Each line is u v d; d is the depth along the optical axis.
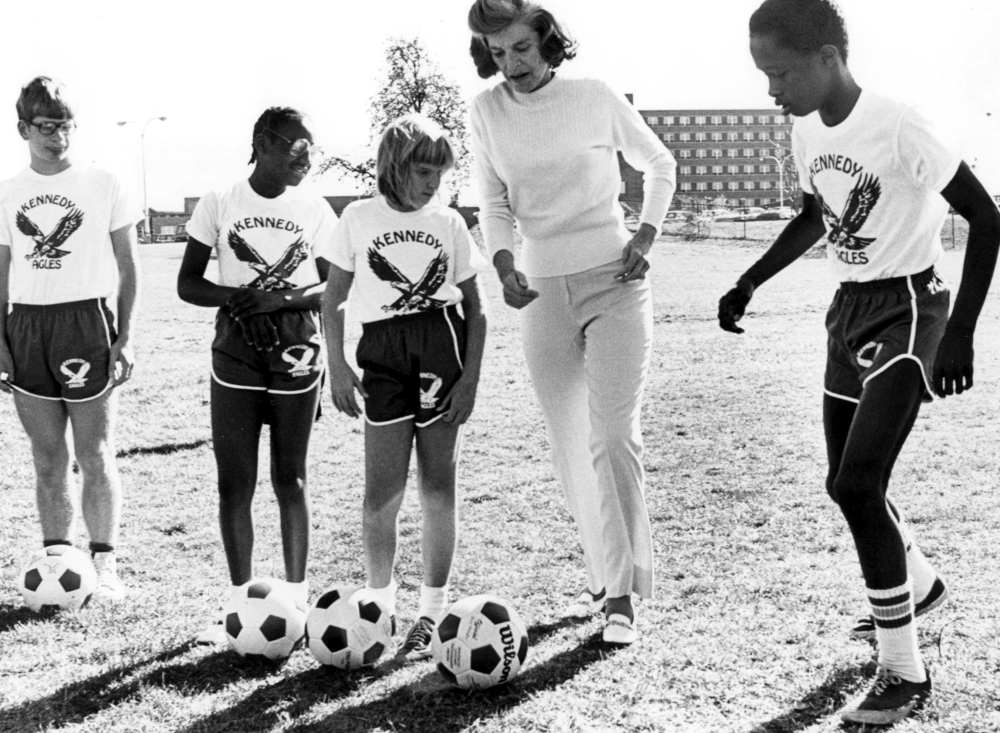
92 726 3.14
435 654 3.35
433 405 3.72
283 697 3.33
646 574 3.94
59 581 4.23
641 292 3.96
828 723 3.00
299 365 3.96
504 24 3.73
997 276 20.47
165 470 7.32
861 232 3.26
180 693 3.37
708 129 56.44
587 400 4.14
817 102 3.24
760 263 3.74
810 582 4.36
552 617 4.07
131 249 4.69
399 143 3.63
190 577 4.79
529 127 3.89
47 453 4.59
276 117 3.97
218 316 4.02
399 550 5.09
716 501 5.93
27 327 4.50
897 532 3.12
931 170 3.05
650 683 3.33
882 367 3.18
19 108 4.45
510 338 14.88
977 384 9.75
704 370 11.50
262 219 4.02
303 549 4.05
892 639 3.09
